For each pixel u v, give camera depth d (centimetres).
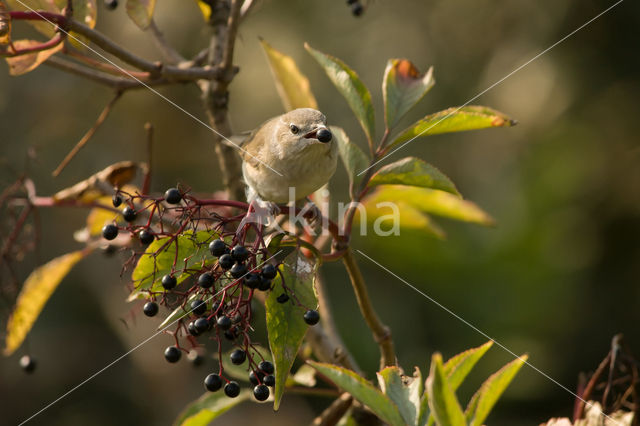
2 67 1285
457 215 625
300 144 605
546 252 1121
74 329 1350
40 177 1245
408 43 1270
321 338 536
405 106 499
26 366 657
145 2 493
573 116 1196
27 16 441
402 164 457
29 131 1273
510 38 1230
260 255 412
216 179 1395
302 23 1295
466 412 376
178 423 515
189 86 1381
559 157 1180
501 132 1227
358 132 1239
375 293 1167
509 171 1197
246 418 1353
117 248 593
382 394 371
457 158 1231
